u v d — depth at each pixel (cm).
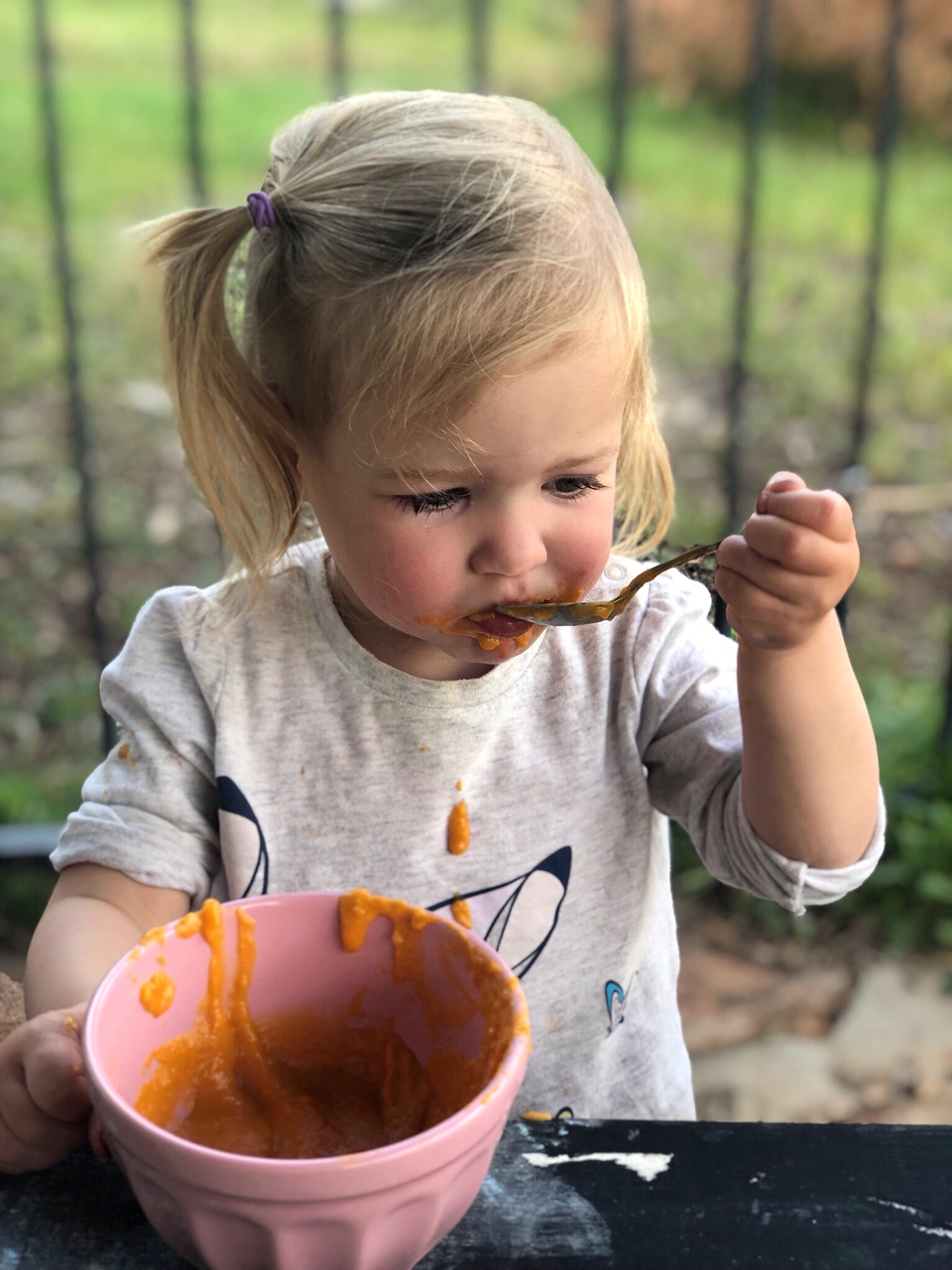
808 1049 230
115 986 80
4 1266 78
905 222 618
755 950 255
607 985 125
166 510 391
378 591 102
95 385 451
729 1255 79
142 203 562
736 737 117
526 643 104
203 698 118
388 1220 68
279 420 110
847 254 579
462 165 98
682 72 786
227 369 110
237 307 119
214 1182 65
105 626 335
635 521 121
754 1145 87
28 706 313
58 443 419
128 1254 79
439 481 96
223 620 119
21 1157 85
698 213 619
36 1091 83
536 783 120
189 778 117
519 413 94
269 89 753
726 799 115
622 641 122
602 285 97
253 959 87
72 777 291
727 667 122
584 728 121
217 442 113
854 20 736
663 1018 130
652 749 123
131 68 778
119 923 109
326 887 119
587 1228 81
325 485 104
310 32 891
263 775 118
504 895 120
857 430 284
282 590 120
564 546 100
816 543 92
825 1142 87
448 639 104
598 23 859
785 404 455
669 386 465
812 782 104
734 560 95
